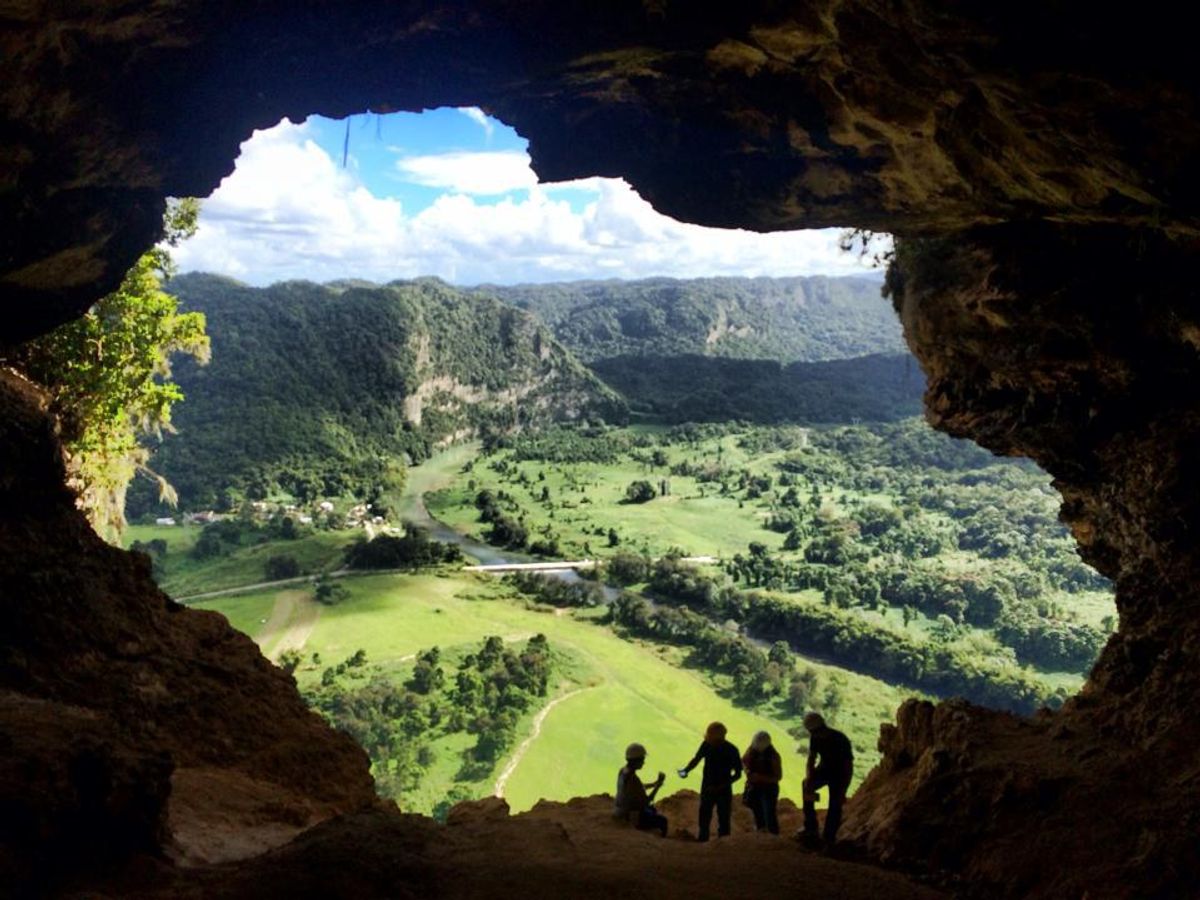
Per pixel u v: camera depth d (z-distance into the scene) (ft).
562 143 43.01
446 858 23.88
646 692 239.91
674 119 40.01
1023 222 43.52
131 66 32.76
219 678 37.99
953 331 51.85
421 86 37.65
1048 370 46.96
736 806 42.50
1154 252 39.45
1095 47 22.52
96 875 19.49
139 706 33.55
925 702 40.40
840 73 32.91
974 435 55.77
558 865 23.68
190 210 70.74
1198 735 29.68
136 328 70.95
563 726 214.69
